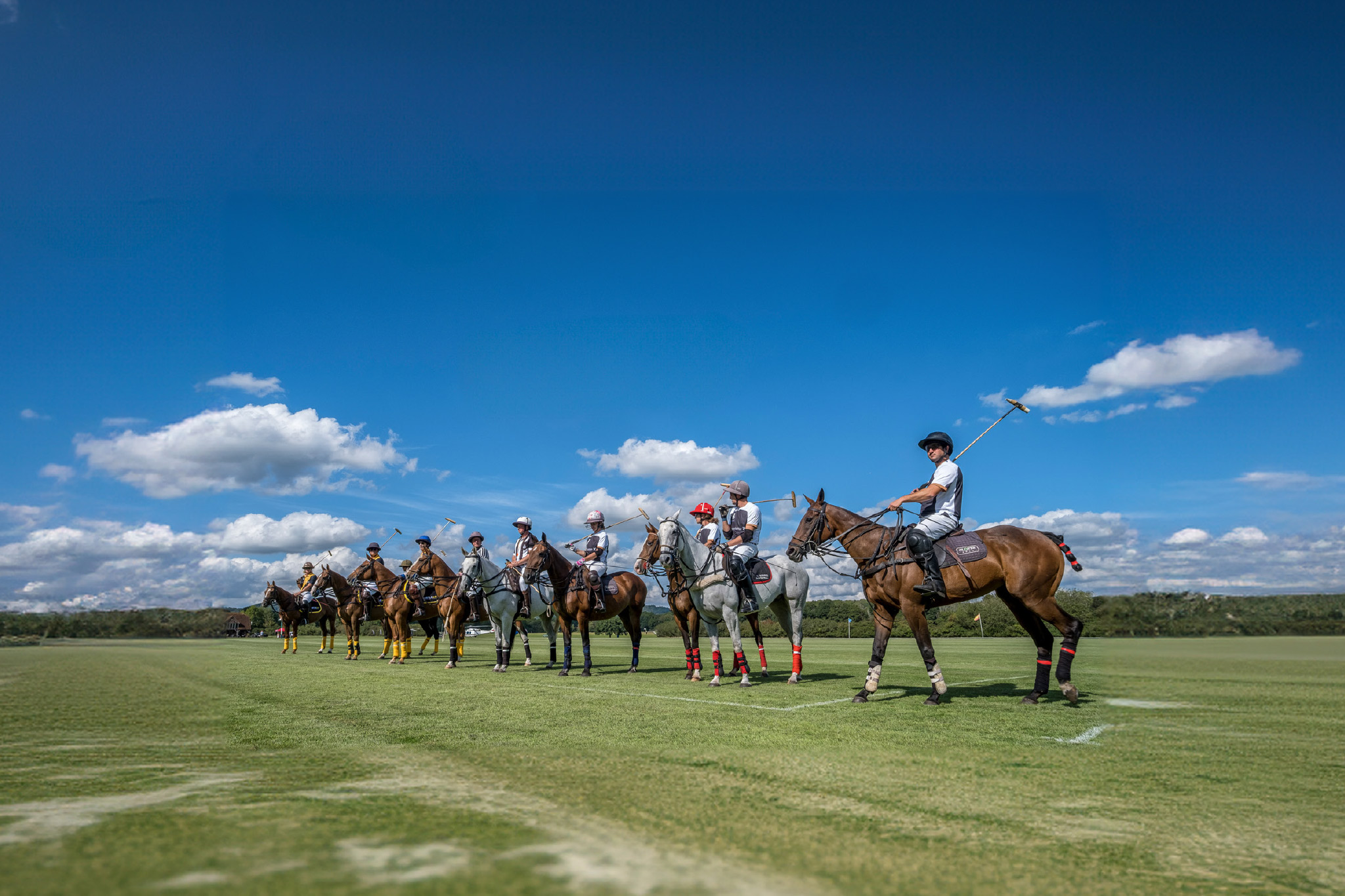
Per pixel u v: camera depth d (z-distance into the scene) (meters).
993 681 11.31
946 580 8.44
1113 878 3.13
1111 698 9.15
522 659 18.84
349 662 18.25
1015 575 8.38
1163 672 13.16
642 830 3.68
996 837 3.67
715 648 11.41
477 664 17.11
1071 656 8.53
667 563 10.93
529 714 7.96
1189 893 2.98
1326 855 3.47
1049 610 8.47
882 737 6.43
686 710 8.20
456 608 15.82
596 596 13.13
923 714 7.83
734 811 4.07
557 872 2.99
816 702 8.91
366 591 19.95
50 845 3.35
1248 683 10.94
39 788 4.66
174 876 2.91
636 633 14.26
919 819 3.97
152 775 5.04
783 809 4.12
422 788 4.61
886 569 8.89
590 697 9.58
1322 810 4.21
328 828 3.64
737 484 11.78
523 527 15.18
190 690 11.24
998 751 5.82
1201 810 4.20
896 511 9.00
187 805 4.15
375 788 4.62
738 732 6.73
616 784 4.73
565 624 13.64
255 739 6.57
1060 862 3.31
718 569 11.15
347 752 5.92
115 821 3.79
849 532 9.29
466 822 3.79
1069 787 4.70
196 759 5.62
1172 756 5.63
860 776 4.97
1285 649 19.00
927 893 2.88
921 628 8.70
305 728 7.18
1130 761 5.47
